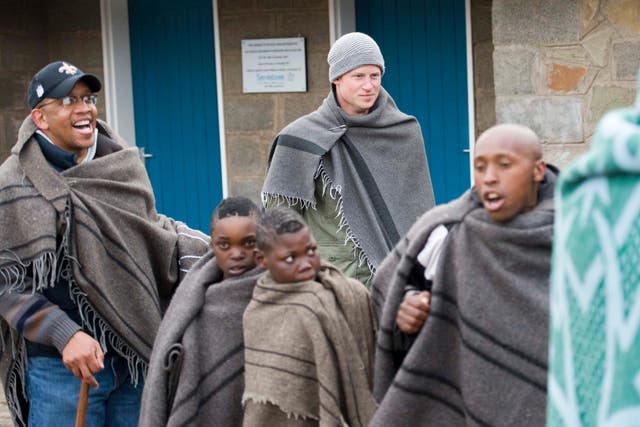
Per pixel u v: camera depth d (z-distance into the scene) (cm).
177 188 860
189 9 840
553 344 141
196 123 850
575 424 134
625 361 127
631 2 631
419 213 469
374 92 465
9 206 391
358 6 814
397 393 292
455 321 286
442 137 804
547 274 265
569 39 641
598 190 132
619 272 129
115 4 846
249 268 342
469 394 275
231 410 339
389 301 300
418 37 802
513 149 264
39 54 857
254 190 838
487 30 785
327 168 461
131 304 402
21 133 400
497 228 269
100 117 862
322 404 304
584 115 645
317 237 465
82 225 392
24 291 392
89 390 400
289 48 812
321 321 308
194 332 341
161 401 343
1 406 639
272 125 826
